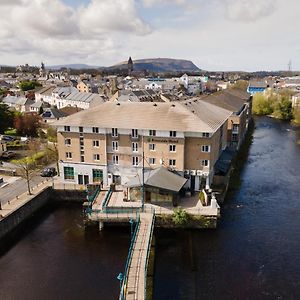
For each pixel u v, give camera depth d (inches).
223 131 2923.2
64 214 2172.7
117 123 2310.5
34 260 1663.4
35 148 3127.5
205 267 1582.2
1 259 1674.5
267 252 1699.1
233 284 1464.1
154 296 1387.8
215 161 2509.8
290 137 4512.8
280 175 2883.9
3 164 2849.4
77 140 2393.0
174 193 2006.6
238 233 1881.2
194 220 1900.8
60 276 1536.7
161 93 6811.0
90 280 1504.7
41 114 4909.0
